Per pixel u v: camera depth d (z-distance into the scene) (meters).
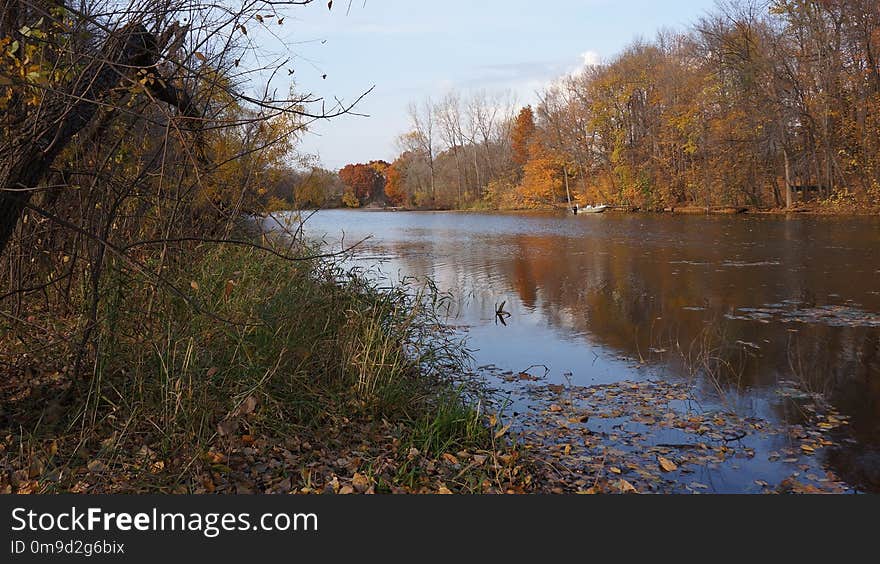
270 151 8.34
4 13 3.91
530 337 9.23
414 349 7.03
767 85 34.31
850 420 5.96
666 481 4.72
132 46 4.27
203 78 4.56
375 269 16.25
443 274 15.70
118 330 5.15
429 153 77.38
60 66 4.26
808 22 32.97
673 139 43.06
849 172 32.78
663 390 6.84
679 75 42.41
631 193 47.72
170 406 4.58
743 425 5.85
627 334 9.31
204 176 5.80
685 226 29.22
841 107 32.75
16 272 5.63
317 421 5.12
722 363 7.79
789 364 7.71
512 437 5.23
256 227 8.63
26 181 3.96
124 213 5.91
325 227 37.47
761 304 11.10
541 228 32.97
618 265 16.67
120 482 3.99
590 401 6.50
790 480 4.75
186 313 5.28
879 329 9.18
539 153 58.53
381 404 5.48
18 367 5.11
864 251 17.67
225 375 5.03
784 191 36.84
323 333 6.34
